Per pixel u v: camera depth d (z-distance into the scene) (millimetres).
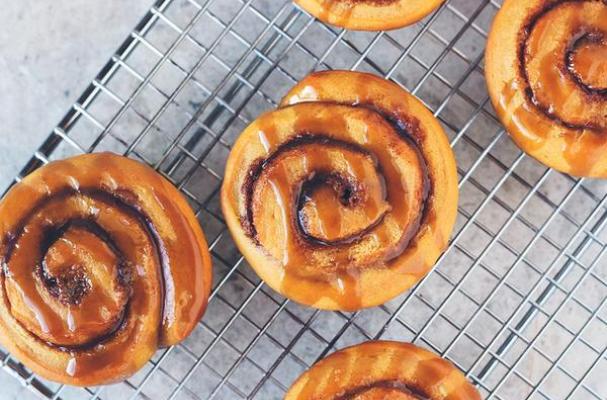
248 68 528
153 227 461
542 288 538
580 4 459
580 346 540
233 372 531
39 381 530
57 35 541
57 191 457
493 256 537
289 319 531
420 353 473
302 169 447
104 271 448
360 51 534
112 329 456
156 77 534
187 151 509
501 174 532
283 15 532
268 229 452
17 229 454
